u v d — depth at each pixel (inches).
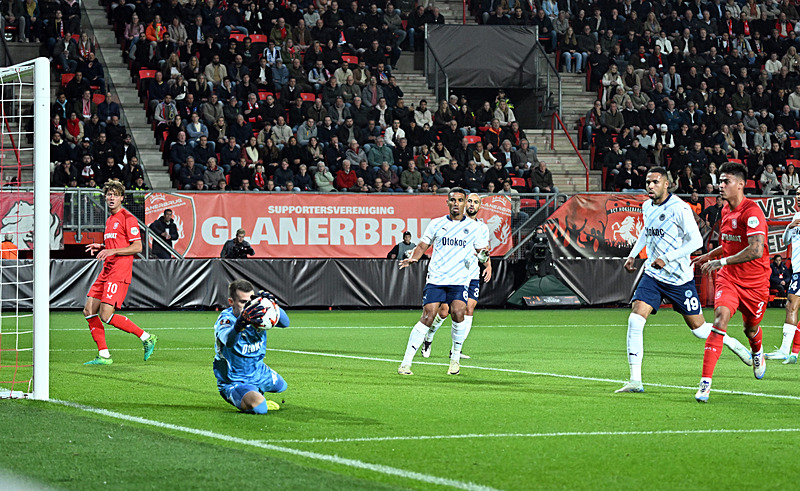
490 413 401.1
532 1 1759.4
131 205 1141.7
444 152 1424.7
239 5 1566.2
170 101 1380.4
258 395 394.3
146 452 306.5
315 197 1190.9
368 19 1633.9
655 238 472.1
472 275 641.6
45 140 434.9
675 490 264.7
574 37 1716.3
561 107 1628.9
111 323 593.9
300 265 1182.3
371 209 1205.7
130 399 438.3
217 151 1334.9
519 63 1683.1
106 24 1573.6
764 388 497.0
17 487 259.6
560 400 442.9
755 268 495.5
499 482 271.6
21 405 412.2
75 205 1107.3
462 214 551.5
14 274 1075.3
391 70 1603.1
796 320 634.8
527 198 1272.1
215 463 289.7
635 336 474.0
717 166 1510.8
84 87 1331.2
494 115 1571.1
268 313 391.2
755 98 1685.5
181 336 827.4
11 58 1382.9
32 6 1449.3
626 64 1699.1
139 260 1130.7
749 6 1866.4
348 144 1391.5
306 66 1536.7
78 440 326.6
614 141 1569.9
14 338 792.3
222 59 1481.3
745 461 303.4
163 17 1504.7
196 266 1151.0
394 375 546.0
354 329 909.2
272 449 316.5
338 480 267.9
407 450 318.0
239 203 1170.0
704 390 440.8
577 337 829.2
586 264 1256.2
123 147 1272.1
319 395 457.1
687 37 1761.8
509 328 930.7
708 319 1062.4
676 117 1605.6
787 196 1278.3
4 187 558.3
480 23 1743.4
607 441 336.8
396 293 1209.4
